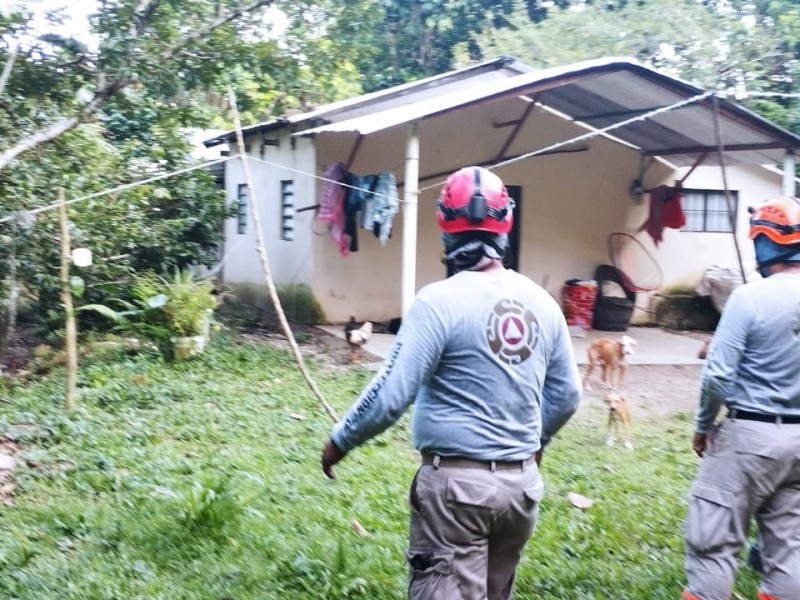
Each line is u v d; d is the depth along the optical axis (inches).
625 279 531.2
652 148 520.1
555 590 152.8
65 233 285.7
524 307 98.9
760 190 559.2
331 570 153.1
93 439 236.4
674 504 207.2
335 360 390.9
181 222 458.9
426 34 796.6
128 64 312.7
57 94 337.1
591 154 532.1
